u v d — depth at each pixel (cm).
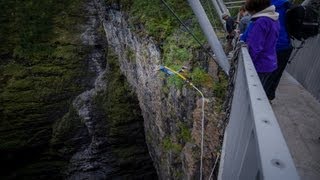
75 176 2109
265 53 375
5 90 2223
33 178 2241
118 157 1942
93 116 2034
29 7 2420
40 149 2231
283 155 119
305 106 560
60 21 2412
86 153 2083
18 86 2234
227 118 439
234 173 263
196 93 791
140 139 1914
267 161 117
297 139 434
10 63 2327
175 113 962
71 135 2108
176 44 1016
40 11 2420
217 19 1088
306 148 409
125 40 1647
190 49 929
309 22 466
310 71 670
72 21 2408
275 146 127
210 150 683
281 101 588
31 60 2309
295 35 471
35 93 2233
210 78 803
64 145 2139
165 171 1170
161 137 1225
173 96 957
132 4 1454
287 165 112
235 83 394
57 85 2258
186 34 1017
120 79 1928
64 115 2214
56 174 2242
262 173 112
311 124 483
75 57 2311
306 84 682
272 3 480
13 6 2414
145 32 1235
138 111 1855
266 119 155
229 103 434
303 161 379
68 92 2258
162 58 1100
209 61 830
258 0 370
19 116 2191
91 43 2319
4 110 2177
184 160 856
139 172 1959
